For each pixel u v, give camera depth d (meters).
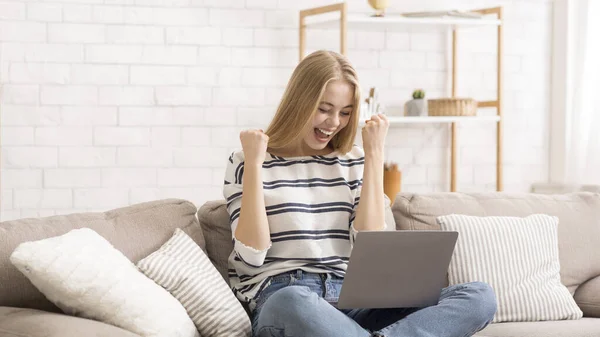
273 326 2.11
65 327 1.88
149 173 4.15
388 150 4.48
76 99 4.05
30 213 4.02
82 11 4.03
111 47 4.07
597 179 4.37
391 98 4.45
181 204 2.57
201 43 4.18
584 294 2.84
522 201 2.98
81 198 4.07
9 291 2.19
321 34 4.34
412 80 4.48
